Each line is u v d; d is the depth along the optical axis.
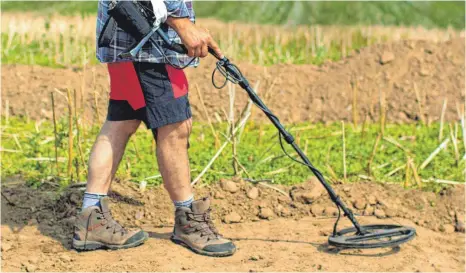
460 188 12.13
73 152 13.23
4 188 11.66
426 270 9.88
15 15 27.20
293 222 11.37
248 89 9.92
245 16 28.73
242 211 11.53
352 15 28.52
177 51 9.46
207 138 14.80
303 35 24.36
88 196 10.03
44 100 16.83
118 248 10.07
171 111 9.62
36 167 12.45
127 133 10.04
